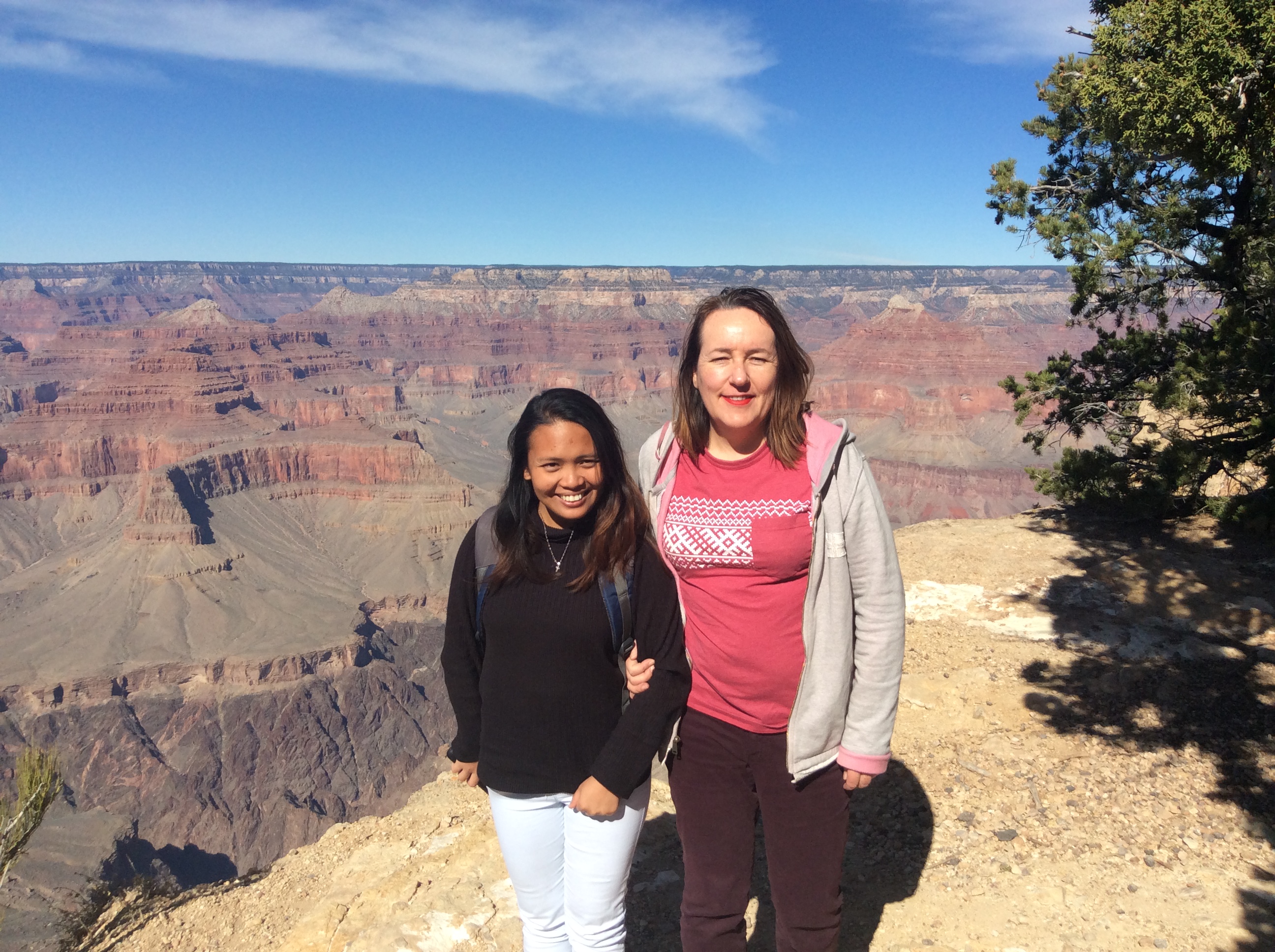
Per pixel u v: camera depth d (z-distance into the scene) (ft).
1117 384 35.32
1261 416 26.00
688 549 9.60
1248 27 18.94
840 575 9.36
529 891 10.25
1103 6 28.50
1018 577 26.61
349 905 15.07
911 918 12.80
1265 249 30.42
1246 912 12.03
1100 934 11.96
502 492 9.50
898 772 17.26
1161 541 27.86
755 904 13.69
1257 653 19.84
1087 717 18.34
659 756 10.37
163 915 17.74
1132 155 34.63
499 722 9.71
